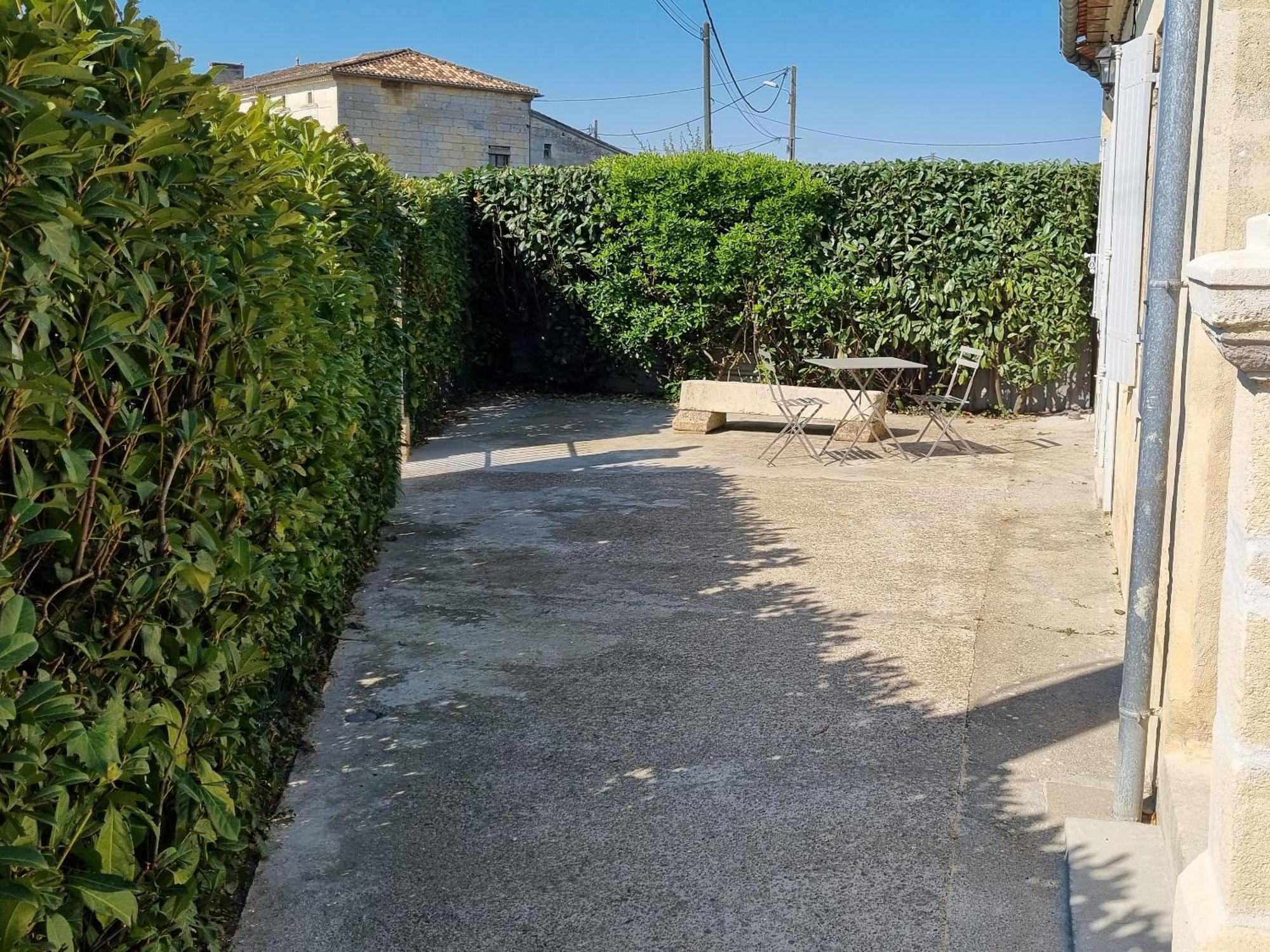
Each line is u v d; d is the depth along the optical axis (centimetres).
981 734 452
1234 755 199
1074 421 1210
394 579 663
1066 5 827
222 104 290
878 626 577
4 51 181
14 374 187
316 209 395
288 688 455
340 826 387
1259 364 189
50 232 192
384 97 3127
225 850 300
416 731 459
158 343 246
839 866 359
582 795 406
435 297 1171
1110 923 318
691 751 439
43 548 213
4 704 179
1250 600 195
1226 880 201
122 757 229
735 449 1084
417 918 335
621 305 1353
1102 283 775
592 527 782
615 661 532
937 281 1227
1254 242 210
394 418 743
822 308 1274
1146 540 366
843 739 448
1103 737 448
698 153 1309
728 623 584
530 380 1473
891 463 1007
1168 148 352
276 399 344
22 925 179
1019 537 748
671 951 318
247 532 334
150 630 247
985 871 355
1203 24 366
